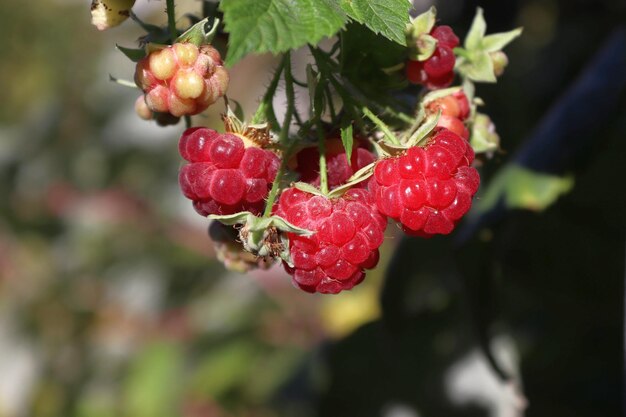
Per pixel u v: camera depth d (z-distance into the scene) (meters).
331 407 0.54
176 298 0.73
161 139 0.78
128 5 0.34
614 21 0.54
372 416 0.54
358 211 0.33
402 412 0.53
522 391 0.52
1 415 0.74
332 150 0.34
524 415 0.52
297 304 0.71
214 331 0.71
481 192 0.49
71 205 0.77
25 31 0.86
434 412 0.53
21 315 0.75
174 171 0.78
